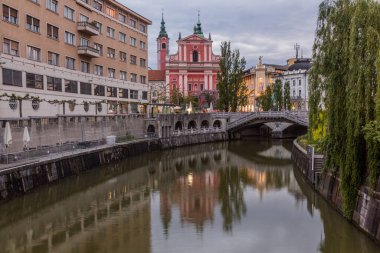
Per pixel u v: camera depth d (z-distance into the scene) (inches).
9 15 1669.5
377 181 819.4
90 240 920.9
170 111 3941.9
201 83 4795.8
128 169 1939.0
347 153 911.7
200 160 2300.7
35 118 1582.2
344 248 854.5
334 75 964.0
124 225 1033.5
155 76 5147.6
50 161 1393.9
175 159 2326.5
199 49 4803.2
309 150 1481.3
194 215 1135.0
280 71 5762.8
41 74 1889.8
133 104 2918.3
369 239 840.9
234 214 1142.3
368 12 877.8
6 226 1026.1
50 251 856.3
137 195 1385.3
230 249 868.6
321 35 1058.7
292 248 872.9
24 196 1218.0
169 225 1037.2
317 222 1050.7
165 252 847.7
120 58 2741.1
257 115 3253.0
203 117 3432.6
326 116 1087.6
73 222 1058.7
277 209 1193.4
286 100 4207.7
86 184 1546.5
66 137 1819.6
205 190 1473.9
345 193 948.0
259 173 1855.3
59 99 2046.0
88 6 2325.3
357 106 856.3
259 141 3452.3
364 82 850.8
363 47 860.6
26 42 1779.0
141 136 2679.6
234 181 1654.8
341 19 963.3
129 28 2859.3
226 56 3572.8
